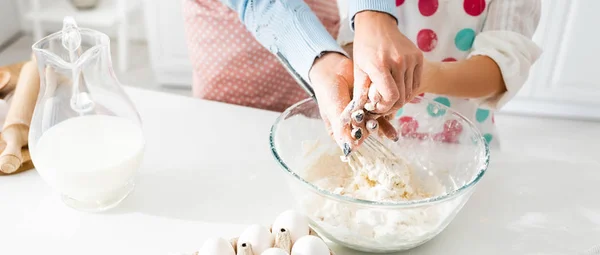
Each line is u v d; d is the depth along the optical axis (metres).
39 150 0.75
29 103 0.92
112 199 0.80
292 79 1.32
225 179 0.86
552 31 2.17
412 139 0.88
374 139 0.79
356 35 0.74
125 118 0.82
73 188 0.75
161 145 0.94
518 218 0.78
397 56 0.67
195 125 1.00
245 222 0.77
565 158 0.93
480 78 0.95
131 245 0.73
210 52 1.28
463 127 0.83
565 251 0.72
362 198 0.73
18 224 0.76
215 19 1.25
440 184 0.82
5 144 0.88
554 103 2.37
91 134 0.78
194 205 0.80
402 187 0.75
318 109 0.85
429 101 0.86
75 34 0.74
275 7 0.89
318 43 0.81
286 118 0.81
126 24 2.66
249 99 1.33
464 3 1.05
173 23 2.44
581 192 0.84
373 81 0.65
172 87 2.63
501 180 0.86
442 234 0.75
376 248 0.70
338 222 0.67
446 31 1.08
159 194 0.82
